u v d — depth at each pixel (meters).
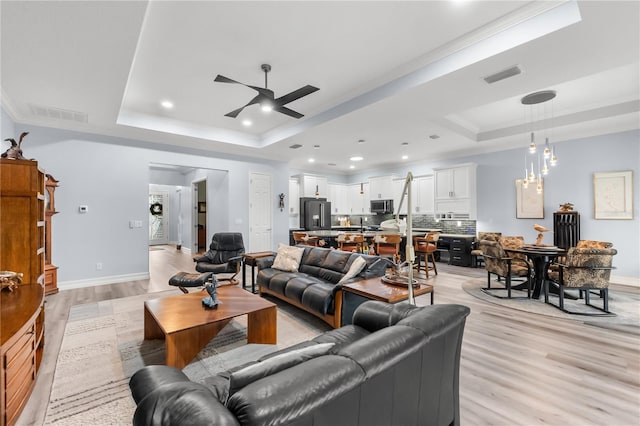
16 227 2.33
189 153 5.89
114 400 1.89
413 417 1.28
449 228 7.20
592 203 5.08
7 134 3.79
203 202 9.34
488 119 5.17
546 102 4.39
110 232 4.90
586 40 2.36
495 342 2.68
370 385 1.04
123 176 5.05
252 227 6.79
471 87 3.21
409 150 6.54
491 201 6.38
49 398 1.90
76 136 4.61
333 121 4.42
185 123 5.23
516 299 3.99
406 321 1.38
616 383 2.04
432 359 1.37
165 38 2.72
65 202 4.51
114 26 2.24
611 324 3.05
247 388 0.84
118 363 2.34
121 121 4.58
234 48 2.90
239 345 2.69
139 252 5.18
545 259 3.90
